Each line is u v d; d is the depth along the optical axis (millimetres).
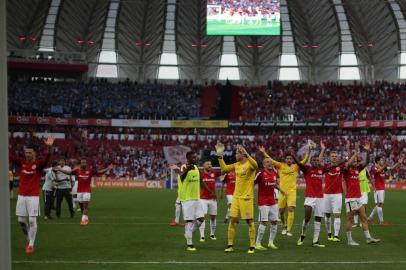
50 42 66875
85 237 17250
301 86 71812
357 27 65375
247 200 14062
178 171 15375
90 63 70625
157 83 72500
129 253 13961
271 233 15211
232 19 58062
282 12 65688
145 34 67875
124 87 70625
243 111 69438
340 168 15938
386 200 37719
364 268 11852
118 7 64250
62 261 12695
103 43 69438
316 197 15711
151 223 21734
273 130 67000
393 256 13562
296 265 12188
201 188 16938
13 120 64125
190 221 14766
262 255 13703
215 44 69438
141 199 36969
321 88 71375
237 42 69625
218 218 24141
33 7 61094
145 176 60375
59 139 63719
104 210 28062
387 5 61344
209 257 13336
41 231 18812
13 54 66188
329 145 62594
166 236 17594
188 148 60938
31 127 65750
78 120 65688
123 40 69125
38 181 14203
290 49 70438
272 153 62375
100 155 62219
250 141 64250
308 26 65812
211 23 58188
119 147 63812
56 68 66812
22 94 66375
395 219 23984
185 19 65562
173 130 67938
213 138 65312
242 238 17266
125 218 23828
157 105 69375
